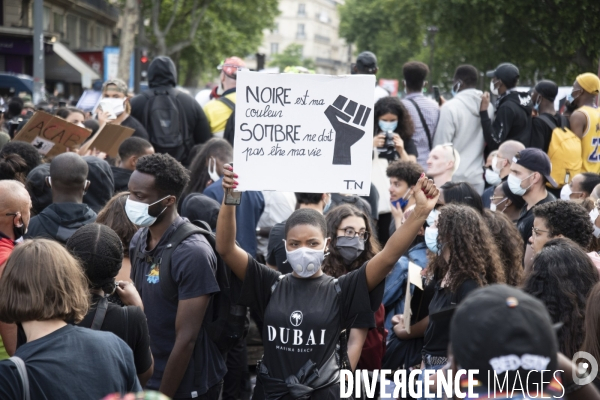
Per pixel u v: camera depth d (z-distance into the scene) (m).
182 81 55.34
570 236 4.07
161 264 3.81
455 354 1.81
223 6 42.97
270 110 3.59
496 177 6.80
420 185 3.43
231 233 3.60
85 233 3.17
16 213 3.90
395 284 4.83
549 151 7.61
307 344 3.43
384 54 48.38
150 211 3.79
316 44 116.38
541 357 1.71
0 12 33.59
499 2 21.66
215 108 8.20
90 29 45.28
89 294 3.01
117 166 6.52
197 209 5.28
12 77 27.78
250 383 5.64
